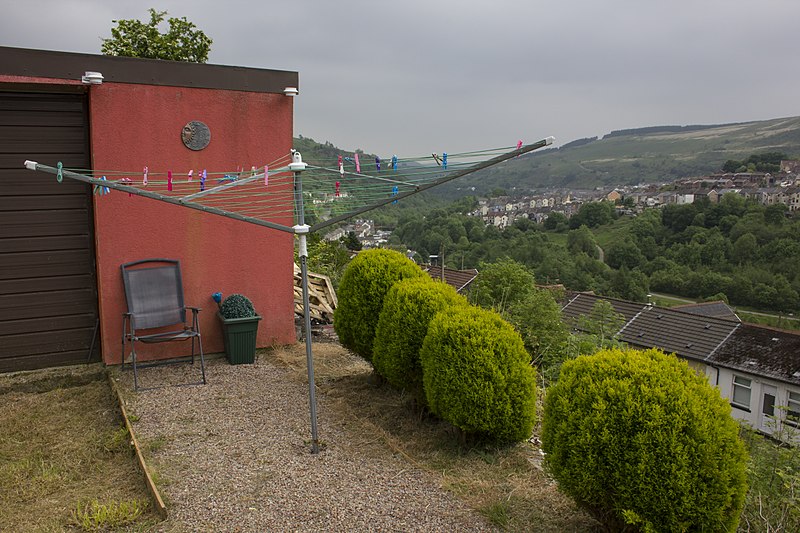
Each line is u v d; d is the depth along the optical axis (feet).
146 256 19.81
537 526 10.64
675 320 68.08
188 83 19.51
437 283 16.79
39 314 19.11
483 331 13.46
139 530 10.26
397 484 12.10
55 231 19.03
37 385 18.12
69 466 12.96
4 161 18.17
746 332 61.57
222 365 20.38
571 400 10.30
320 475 12.43
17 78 17.08
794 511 10.93
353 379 19.26
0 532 10.22
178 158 19.72
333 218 14.02
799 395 52.31
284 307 22.54
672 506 8.89
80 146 19.12
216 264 20.99
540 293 29.09
